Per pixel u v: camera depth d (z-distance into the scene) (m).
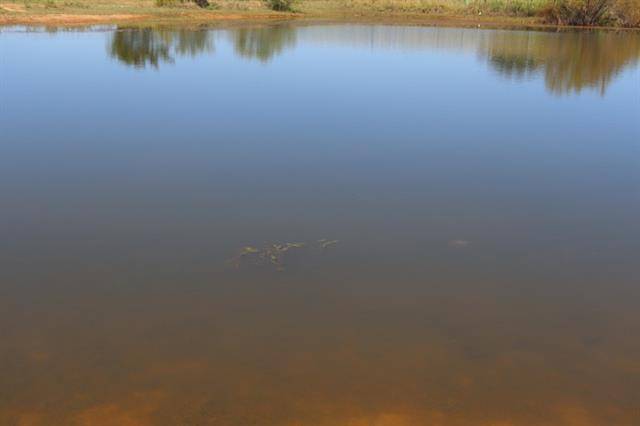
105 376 3.94
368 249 5.81
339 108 11.30
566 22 37.12
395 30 29.94
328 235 6.09
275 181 7.53
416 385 3.90
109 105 11.13
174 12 34.56
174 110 10.85
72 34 22.89
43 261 5.46
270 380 3.92
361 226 6.31
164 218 6.40
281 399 3.75
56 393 3.77
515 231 6.29
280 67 15.77
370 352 4.23
